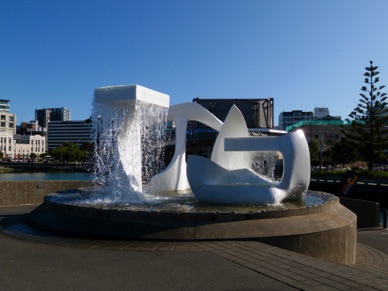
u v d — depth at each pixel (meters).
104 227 8.62
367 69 42.47
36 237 8.72
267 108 103.69
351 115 43.88
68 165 90.31
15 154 141.12
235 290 5.32
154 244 7.90
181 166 15.57
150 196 13.26
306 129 83.81
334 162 65.94
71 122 142.38
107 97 12.00
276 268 6.32
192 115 15.70
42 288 5.38
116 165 12.06
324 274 6.00
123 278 5.83
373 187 30.64
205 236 8.11
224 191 11.12
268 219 8.56
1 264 6.59
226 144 11.62
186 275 5.97
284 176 11.18
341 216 9.98
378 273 6.16
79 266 6.45
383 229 14.94
